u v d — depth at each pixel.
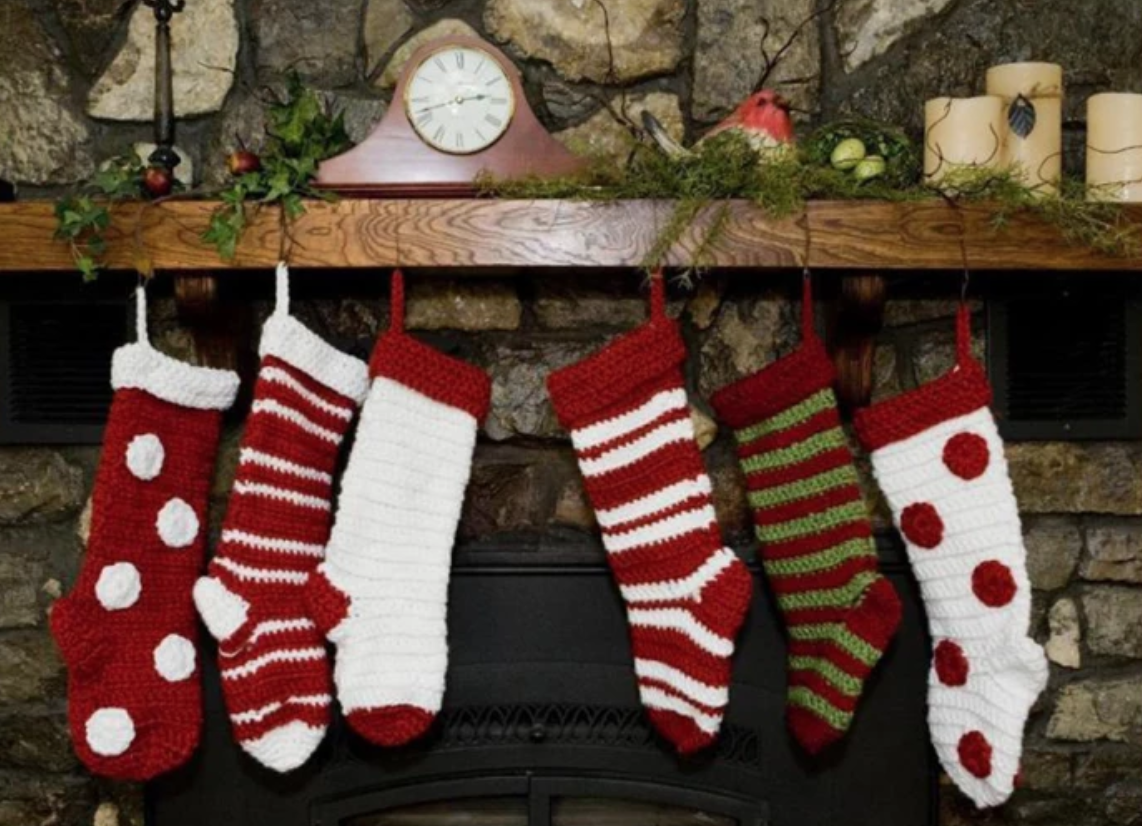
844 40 1.65
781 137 1.47
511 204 1.41
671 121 1.65
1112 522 1.65
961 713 1.46
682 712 1.45
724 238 1.41
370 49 1.65
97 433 1.63
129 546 1.43
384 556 1.46
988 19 1.65
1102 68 1.65
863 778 1.61
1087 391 1.62
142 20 1.65
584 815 1.72
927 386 1.44
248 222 1.42
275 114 1.47
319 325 1.65
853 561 1.45
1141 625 1.65
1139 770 1.65
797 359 1.46
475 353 1.65
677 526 1.44
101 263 1.42
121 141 1.66
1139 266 1.43
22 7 1.64
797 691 1.53
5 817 1.66
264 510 1.45
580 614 1.62
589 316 1.64
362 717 1.45
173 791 1.61
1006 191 1.41
